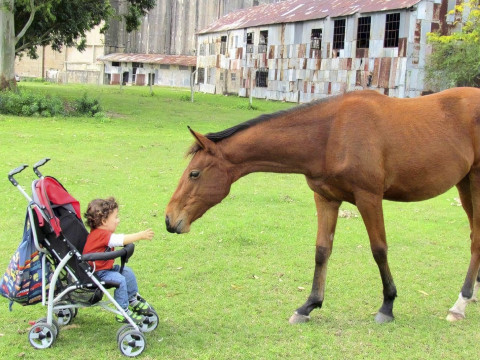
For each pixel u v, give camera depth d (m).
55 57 66.94
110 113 22.77
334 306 5.16
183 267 6.13
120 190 9.57
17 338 4.31
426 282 5.91
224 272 6.01
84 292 4.20
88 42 62.84
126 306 4.16
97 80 61.94
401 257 6.76
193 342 4.32
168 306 5.04
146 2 29.42
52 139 14.54
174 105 29.03
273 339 4.43
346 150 4.42
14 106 20.11
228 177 4.54
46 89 36.94
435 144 4.70
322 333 4.54
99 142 14.68
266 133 4.50
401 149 4.58
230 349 4.21
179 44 62.16
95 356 4.04
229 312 4.95
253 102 34.84
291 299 5.31
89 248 4.11
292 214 8.63
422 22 28.16
